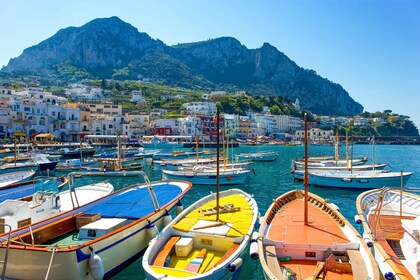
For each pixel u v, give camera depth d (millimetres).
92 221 17016
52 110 112625
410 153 110188
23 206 16703
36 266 12266
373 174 40031
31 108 106688
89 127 121312
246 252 15203
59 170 54875
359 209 18250
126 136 119812
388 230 15523
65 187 30797
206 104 171250
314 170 45812
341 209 28969
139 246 16141
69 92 182000
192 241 15133
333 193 36469
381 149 136500
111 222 16453
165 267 12633
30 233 14211
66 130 113875
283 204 20000
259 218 18453
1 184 33406
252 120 177125
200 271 12812
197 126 146500
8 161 57188
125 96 193375
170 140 126562
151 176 50500
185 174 41594
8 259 12461
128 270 15406
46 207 18375
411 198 21234
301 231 15484
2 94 110812
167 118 151875
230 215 18062
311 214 18047
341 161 58406
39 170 51875
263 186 40812
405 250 12977
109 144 106000
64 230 16406
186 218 17484
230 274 12828
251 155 72812
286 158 81625
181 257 14250
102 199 20688
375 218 15508
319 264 12609
